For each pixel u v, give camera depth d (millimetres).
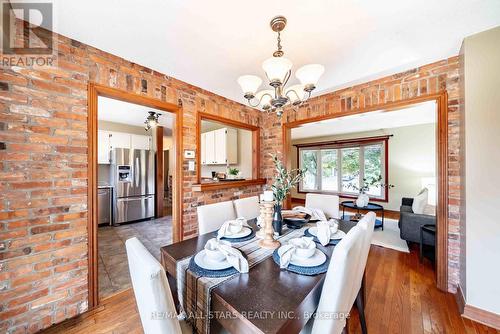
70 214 1618
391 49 1809
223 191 2947
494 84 1545
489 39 1562
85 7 1322
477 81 1607
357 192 5965
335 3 1311
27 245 1441
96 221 1758
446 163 1931
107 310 1737
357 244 1062
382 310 1735
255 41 1705
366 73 2229
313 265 1142
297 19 1449
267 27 1531
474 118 1619
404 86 2184
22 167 1422
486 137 1574
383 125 5012
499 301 1524
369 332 1510
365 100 2447
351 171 6105
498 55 1529
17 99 1405
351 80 2393
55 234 1552
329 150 6547
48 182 1522
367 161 5797
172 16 1420
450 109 1918
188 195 2523
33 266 1465
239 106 3197
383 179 5465
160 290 720
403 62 2020
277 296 894
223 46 1775
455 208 1901
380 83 2340
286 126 3229
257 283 990
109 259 2695
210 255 1178
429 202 3955
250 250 1368
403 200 4531
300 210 2244
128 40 1683
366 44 1742
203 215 1874
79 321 1609
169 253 1319
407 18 1447
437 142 1989
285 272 1091
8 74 1373
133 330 1543
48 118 1529
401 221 2850
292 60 1975
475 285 1615
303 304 875
